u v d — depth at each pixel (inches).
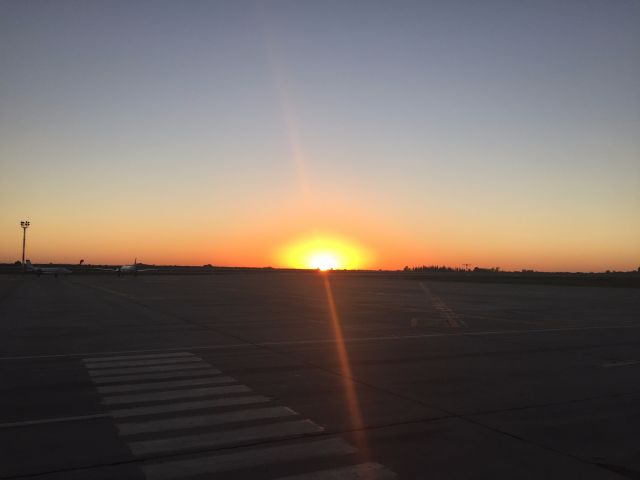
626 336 655.1
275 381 379.6
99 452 230.4
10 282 2503.7
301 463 218.5
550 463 221.3
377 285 2493.8
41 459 221.8
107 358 478.3
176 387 360.2
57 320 810.2
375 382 376.8
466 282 3110.2
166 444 241.1
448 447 239.6
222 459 222.7
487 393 345.4
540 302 1334.9
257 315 906.1
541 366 446.3
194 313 937.5
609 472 212.4
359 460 222.2
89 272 4751.5
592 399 332.2
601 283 3016.7
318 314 931.3
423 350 530.9
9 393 342.3
